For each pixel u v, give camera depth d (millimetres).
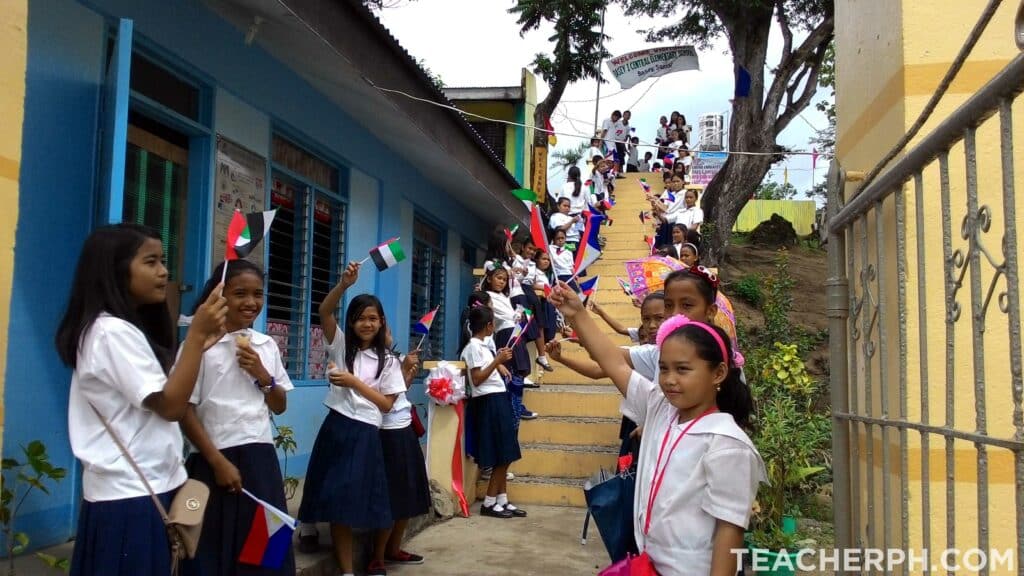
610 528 2570
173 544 2238
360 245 6727
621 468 3514
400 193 7684
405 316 7820
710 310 2936
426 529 5484
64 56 3533
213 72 4578
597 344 2623
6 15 2191
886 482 2143
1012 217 1419
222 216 4691
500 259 8102
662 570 2135
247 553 2859
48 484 3453
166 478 2275
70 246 3561
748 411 2367
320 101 5934
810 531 5531
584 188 11820
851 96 3080
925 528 1884
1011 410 2236
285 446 4652
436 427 6043
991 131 2311
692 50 11945
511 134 14570
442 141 6926
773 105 13219
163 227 4363
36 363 3391
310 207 5855
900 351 2053
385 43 5406
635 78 12094
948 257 1759
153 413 2242
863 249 2383
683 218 10992
